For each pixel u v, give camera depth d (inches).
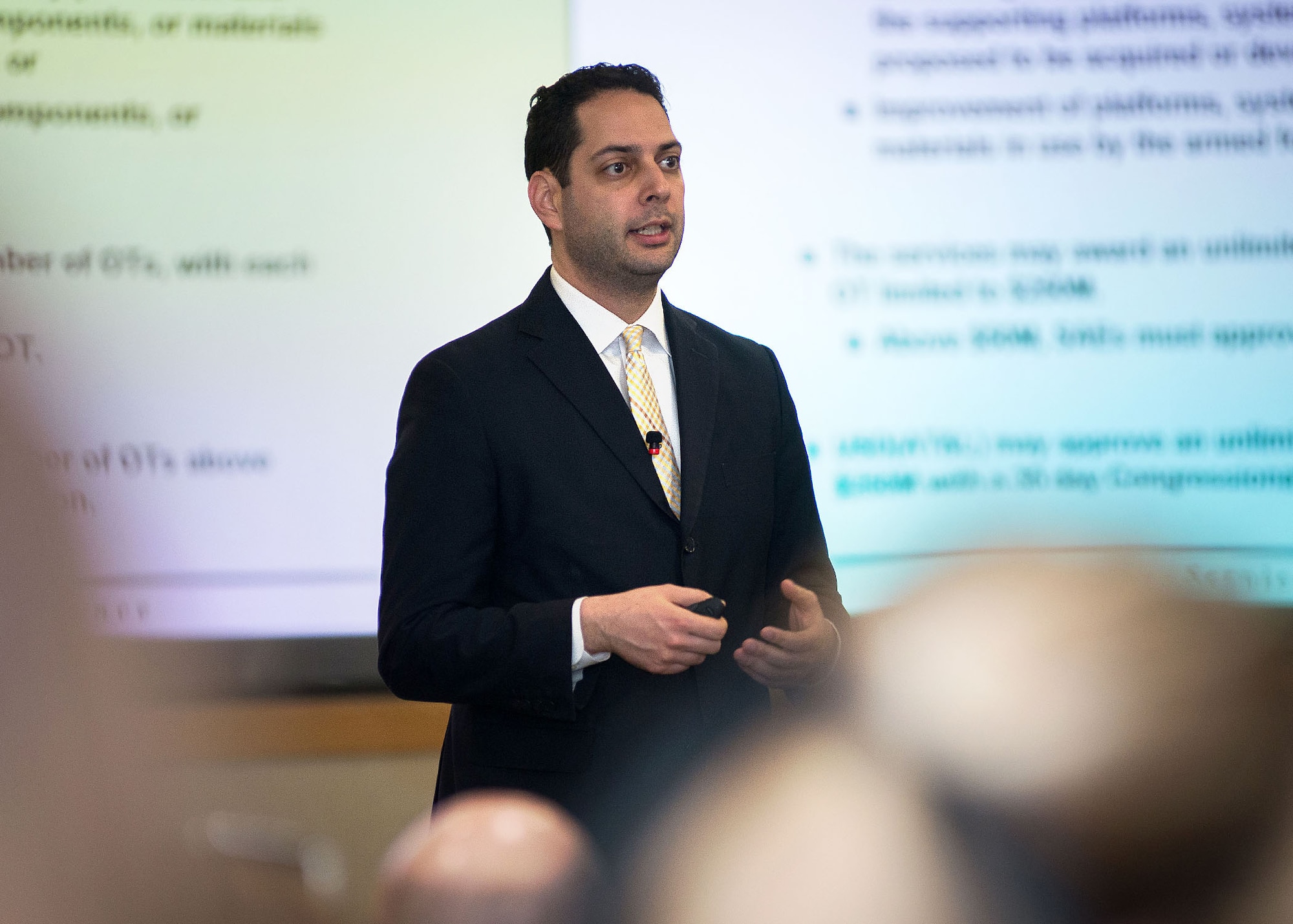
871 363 325.1
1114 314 328.2
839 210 326.0
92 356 306.0
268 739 305.7
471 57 317.7
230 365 309.9
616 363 212.1
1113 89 329.7
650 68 322.0
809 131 325.4
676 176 209.8
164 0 310.2
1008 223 328.2
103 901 45.4
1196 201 329.7
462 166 317.1
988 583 50.9
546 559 199.0
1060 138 329.4
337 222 314.2
